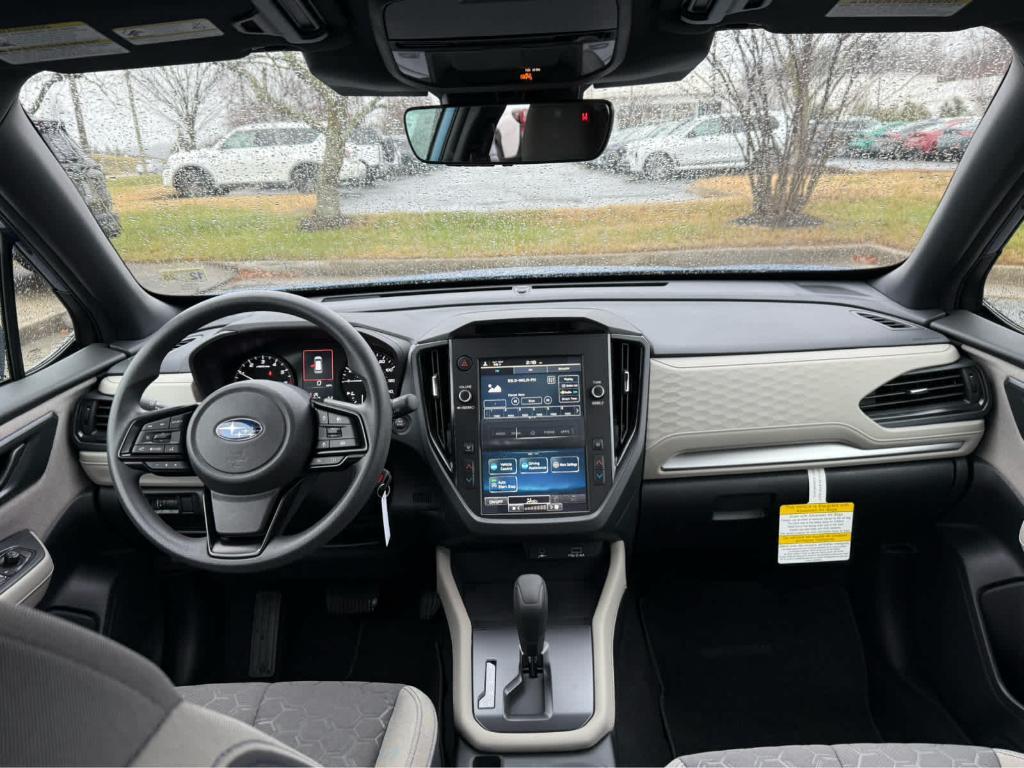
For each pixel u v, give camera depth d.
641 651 2.60
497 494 2.12
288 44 1.73
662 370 2.21
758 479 2.29
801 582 2.80
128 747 0.51
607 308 2.45
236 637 2.63
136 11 1.46
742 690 2.46
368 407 1.64
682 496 2.31
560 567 2.36
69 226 2.18
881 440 2.23
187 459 1.62
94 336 2.46
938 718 2.27
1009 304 2.35
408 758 1.49
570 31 1.52
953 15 1.65
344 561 2.43
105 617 2.29
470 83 1.77
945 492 2.32
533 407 2.13
